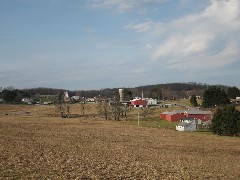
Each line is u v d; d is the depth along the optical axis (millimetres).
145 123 115125
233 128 90250
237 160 52562
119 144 63969
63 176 28984
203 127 107188
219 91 160500
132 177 31656
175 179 32000
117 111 138000
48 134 74750
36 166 33438
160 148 62250
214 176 35562
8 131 76062
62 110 157250
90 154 47344
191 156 54000
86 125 101125
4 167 31281
